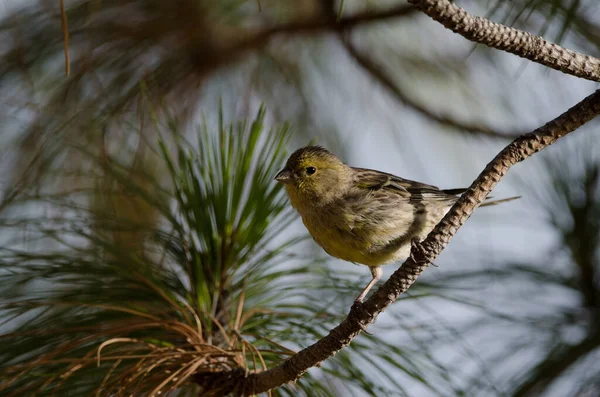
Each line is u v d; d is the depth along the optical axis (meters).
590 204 8.45
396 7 9.84
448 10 5.36
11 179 9.05
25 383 6.15
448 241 6.05
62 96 9.38
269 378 6.25
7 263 6.54
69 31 9.16
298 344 6.87
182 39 10.05
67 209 7.55
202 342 6.47
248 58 10.73
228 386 6.34
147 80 9.72
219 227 6.90
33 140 9.19
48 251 6.98
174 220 6.97
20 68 9.16
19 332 6.27
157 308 6.66
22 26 9.10
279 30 10.28
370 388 6.61
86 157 8.99
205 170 7.00
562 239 8.35
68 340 6.34
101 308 6.55
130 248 6.94
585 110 5.79
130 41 9.67
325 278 7.14
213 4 9.76
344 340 6.16
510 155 5.92
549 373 7.58
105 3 9.34
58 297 6.53
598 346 7.67
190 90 10.27
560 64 5.81
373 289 8.25
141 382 6.04
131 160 9.33
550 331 7.96
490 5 8.15
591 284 8.19
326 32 10.46
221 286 6.95
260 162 7.03
